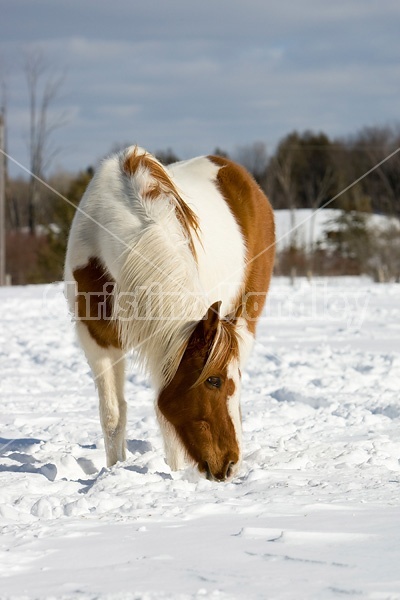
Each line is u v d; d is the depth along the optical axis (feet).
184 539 14.71
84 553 14.11
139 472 22.16
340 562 13.06
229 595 11.76
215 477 20.58
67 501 18.25
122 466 22.90
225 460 20.61
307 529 15.07
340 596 11.60
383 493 18.04
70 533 15.39
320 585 12.09
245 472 21.38
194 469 21.01
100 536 15.15
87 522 16.28
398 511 16.24
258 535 14.78
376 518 15.67
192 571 12.95
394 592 11.63
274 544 14.16
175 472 21.63
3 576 13.12
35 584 12.63
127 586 12.36
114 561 13.65
